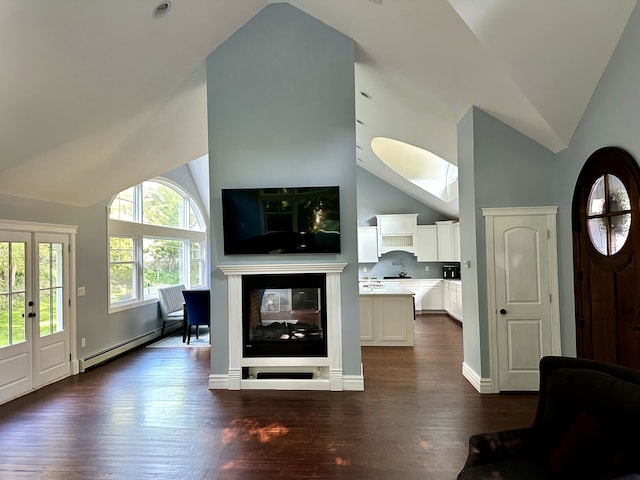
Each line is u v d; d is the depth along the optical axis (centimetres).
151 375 458
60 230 455
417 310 871
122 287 612
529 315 381
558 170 372
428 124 485
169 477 246
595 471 153
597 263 311
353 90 405
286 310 420
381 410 344
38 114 303
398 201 927
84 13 249
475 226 386
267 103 411
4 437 302
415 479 241
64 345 457
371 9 325
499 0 252
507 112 357
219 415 338
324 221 398
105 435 304
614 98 279
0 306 379
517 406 348
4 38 228
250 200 399
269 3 409
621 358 285
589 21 258
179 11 311
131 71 332
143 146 470
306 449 278
